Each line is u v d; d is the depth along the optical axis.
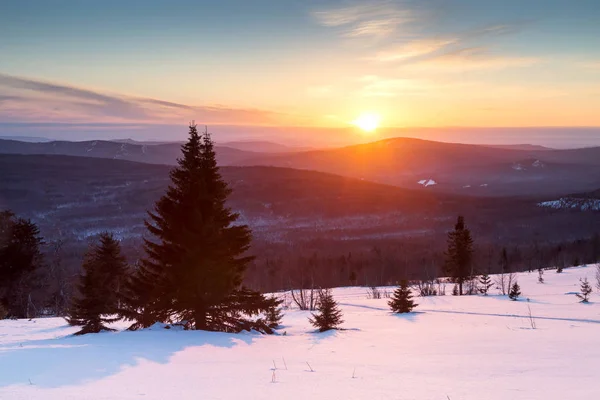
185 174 21.08
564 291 63.47
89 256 38.50
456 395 8.80
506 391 9.16
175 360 12.42
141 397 8.16
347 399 8.40
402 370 11.80
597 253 131.50
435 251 155.00
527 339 19.25
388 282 110.12
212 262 20.36
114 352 13.05
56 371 10.28
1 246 50.53
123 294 21.36
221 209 21.34
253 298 21.30
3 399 7.75
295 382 9.93
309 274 103.06
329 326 24.36
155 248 20.75
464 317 32.31
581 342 17.97
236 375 10.60
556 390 9.24
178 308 20.44
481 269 107.56
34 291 57.06
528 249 157.00
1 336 23.05
